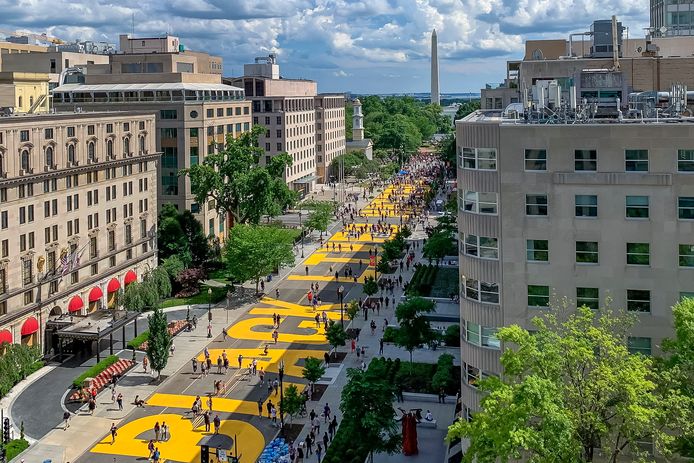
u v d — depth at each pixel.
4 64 174.50
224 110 152.12
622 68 73.62
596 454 46.50
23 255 85.06
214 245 141.00
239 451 64.25
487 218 53.06
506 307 52.75
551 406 34.34
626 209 49.53
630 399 35.47
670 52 87.12
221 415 72.12
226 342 93.88
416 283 111.62
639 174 48.94
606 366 37.09
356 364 85.19
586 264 50.72
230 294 114.19
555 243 51.16
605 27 78.94
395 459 61.47
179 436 67.31
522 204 51.59
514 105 70.06
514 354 39.62
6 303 81.69
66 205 94.12
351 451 60.88
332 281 124.25
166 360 80.56
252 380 81.12
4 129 81.12
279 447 62.00
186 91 141.88
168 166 140.88
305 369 76.38
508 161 51.47
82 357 87.62
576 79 61.94
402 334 80.12
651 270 49.41
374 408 58.06
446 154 196.00
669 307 49.22
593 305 50.81
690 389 38.41
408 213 188.75
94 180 101.12
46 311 89.06
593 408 37.75
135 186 113.12
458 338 90.06
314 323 101.69
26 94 117.44
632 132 48.94
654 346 49.66
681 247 48.81
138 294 101.31
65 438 66.62
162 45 179.38
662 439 36.25
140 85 147.25
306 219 172.12
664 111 57.12
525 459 44.53
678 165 48.47
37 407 73.50
